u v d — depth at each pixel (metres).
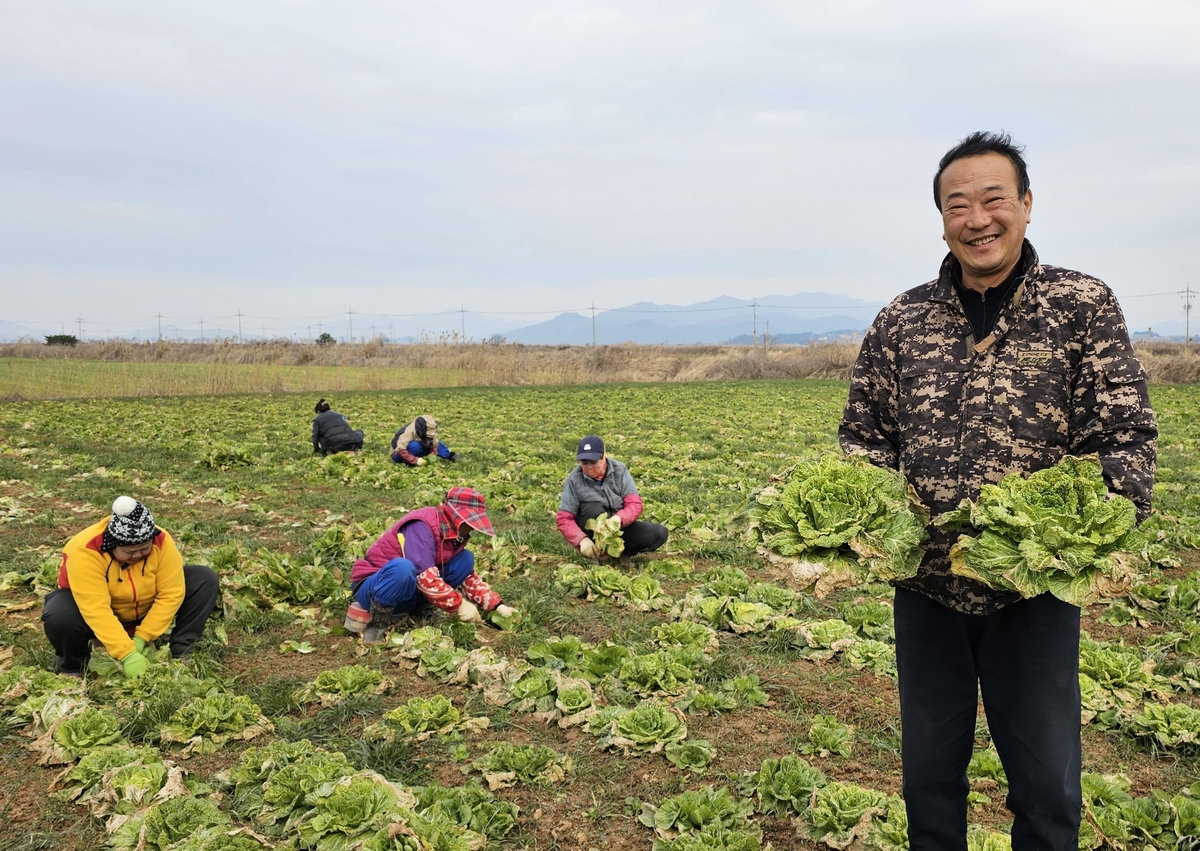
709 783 4.95
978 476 3.01
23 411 29.55
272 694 6.12
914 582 3.17
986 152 2.96
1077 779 2.96
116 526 6.14
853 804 4.45
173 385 41.31
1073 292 2.93
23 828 4.55
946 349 3.12
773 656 6.79
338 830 4.25
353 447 18.31
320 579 8.32
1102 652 6.12
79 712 5.51
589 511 9.55
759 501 3.36
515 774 4.95
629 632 7.35
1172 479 14.15
